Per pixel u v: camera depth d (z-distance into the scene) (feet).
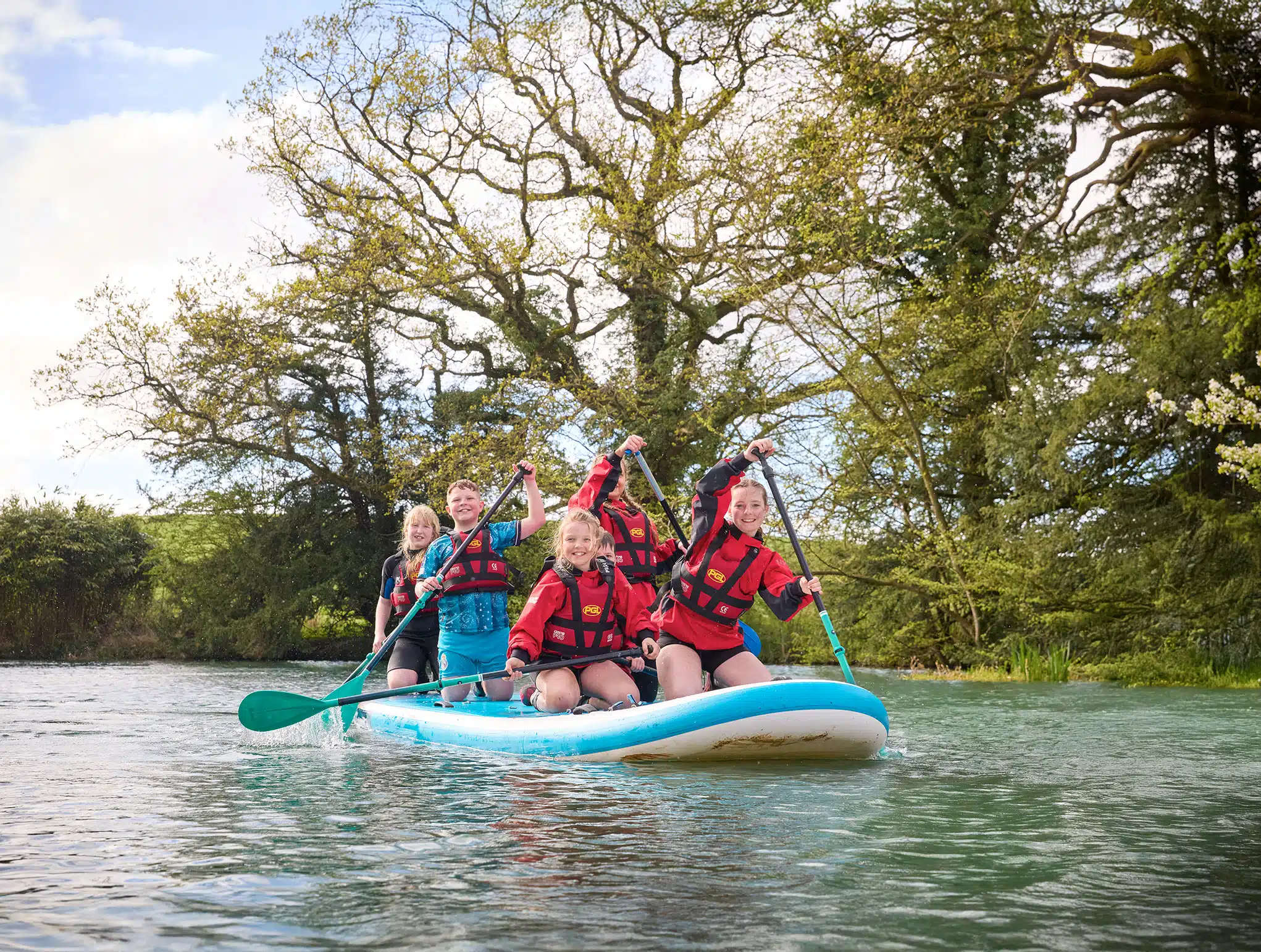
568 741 17.44
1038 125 64.54
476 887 8.85
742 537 18.90
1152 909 8.30
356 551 78.74
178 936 7.51
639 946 7.33
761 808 12.62
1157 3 50.26
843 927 7.79
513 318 68.59
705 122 57.52
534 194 64.49
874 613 64.34
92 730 22.08
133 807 12.51
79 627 79.30
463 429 68.33
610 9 63.16
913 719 26.89
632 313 68.95
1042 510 53.72
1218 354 48.85
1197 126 53.16
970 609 57.62
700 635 18.97
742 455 19.25
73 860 9.76
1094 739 21.61
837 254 51.98
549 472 62.49
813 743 16.78
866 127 50.52
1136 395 50.42
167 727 22.65
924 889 8.86
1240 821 12.01
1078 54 52.31
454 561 22.13
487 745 18.61
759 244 52.70
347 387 78.69
